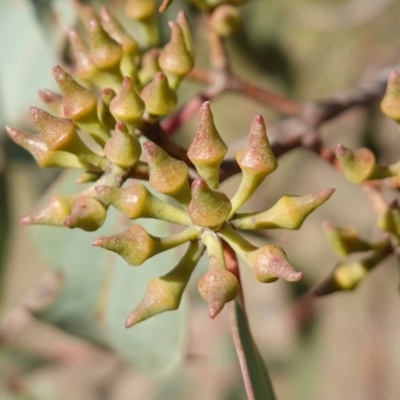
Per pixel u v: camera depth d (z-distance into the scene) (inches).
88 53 13.4
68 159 12.7
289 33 22.8
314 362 23.7
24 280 28.6
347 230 13.5
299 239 25.3
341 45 24.1
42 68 16.8
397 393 25.3
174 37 13.1
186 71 13.1
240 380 23.4
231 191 21.7
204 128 12.1
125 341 15.0
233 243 12.1
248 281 23.8
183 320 14.8
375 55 23.9
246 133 26.4
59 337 21.3
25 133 12.8
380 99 15.4
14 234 18.6
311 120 15.1
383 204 13.7
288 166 25.1
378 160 18.8
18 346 21.0
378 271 23.5
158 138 12.9
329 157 14.6
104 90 12.7
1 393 20.7
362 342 27.2
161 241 12.1
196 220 12.0
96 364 26.0
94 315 15.1
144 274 14.8
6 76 17.0
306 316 22.9
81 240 15.2
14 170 18.3
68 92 12.5
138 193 12.2
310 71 24.0
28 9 16.7
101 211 12.2
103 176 12.5
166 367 14.9
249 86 15.2
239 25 15.1
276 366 23.9
